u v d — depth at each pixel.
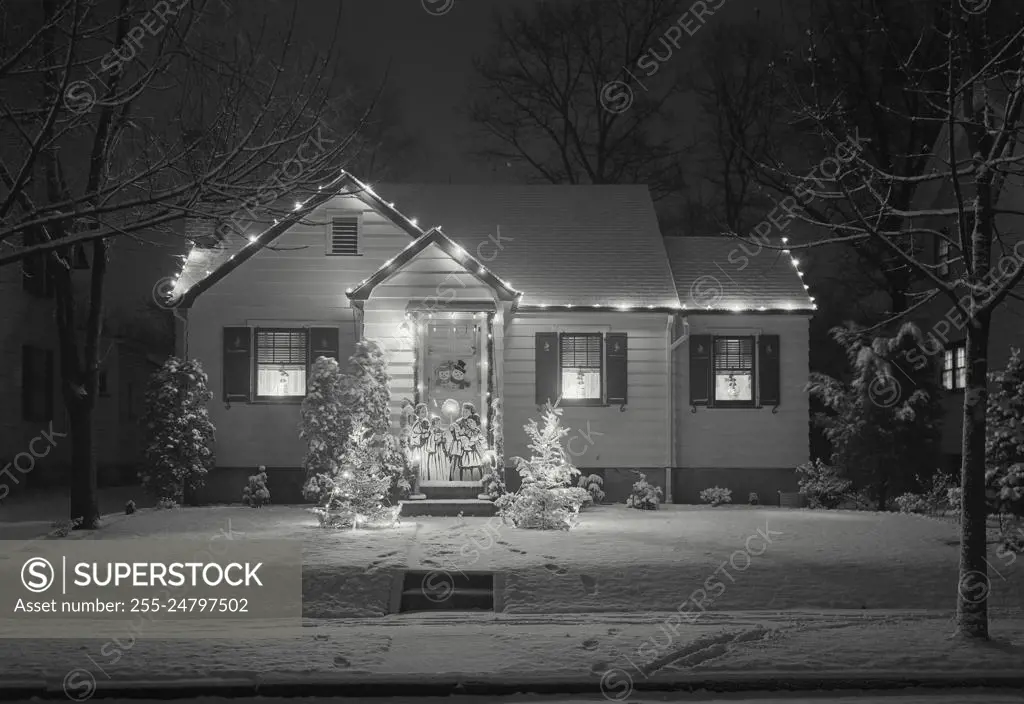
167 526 20.98
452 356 25.39
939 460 27.22
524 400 27.31
